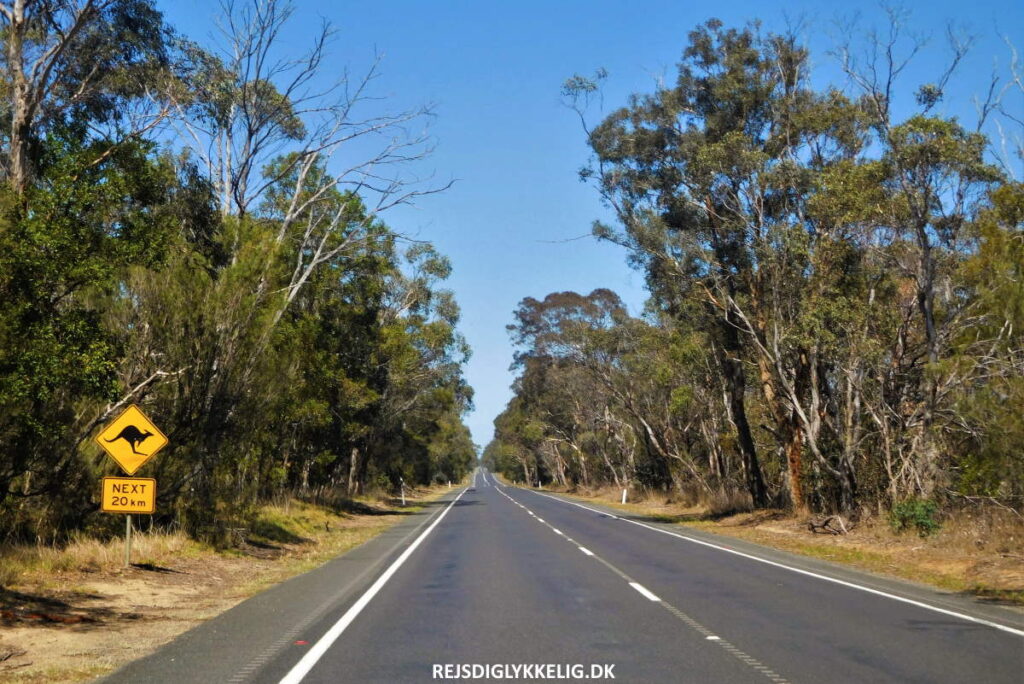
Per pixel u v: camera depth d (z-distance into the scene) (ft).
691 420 158.10
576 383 202.59
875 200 79.41
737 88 98.32
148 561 50.29
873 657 27.14
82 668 25.52
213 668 25.41
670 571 53.06
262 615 35.65
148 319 56.75
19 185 47.57
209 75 71.87
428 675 24.70
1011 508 63.82
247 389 63.16
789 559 62.28
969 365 72.23
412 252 143.02
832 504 94.12
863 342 79.97
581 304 184.24
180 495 61.98
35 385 38.91
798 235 88.12
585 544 74.28
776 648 28.60
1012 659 26.86
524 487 392.47
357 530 101.45
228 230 69.41
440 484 469.98
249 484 76.33
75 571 44.06
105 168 47.93
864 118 87.40
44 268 39.86
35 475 50.47
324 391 113.09
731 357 107.65
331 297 117.70
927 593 43.62
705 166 96.37
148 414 57.26
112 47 64.64
